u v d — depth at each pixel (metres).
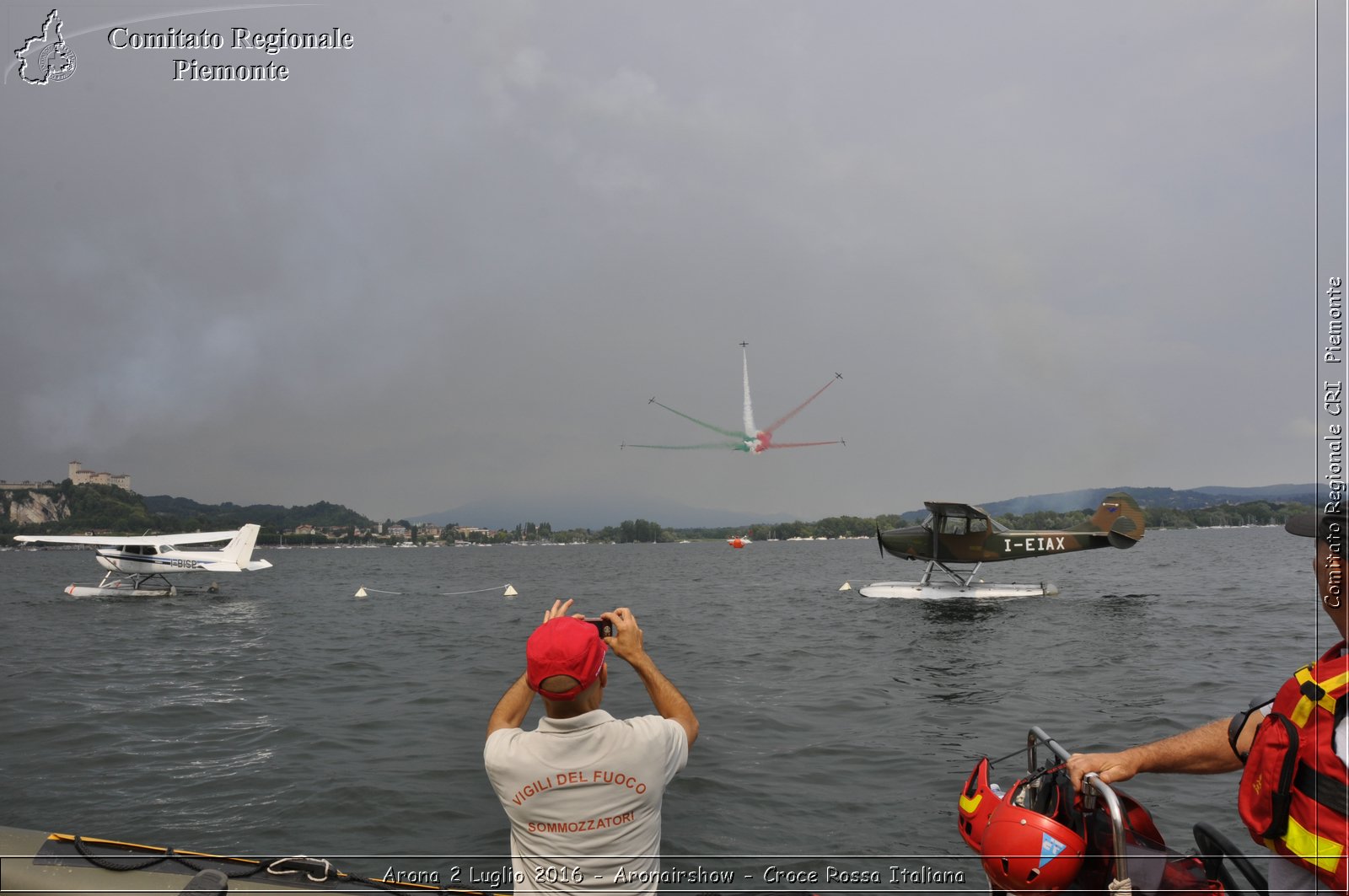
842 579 40.16
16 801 6.66
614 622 2.84
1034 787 2.87
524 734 2.52
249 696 11.26
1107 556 49.50
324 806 6.43
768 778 6.99
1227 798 5.95
